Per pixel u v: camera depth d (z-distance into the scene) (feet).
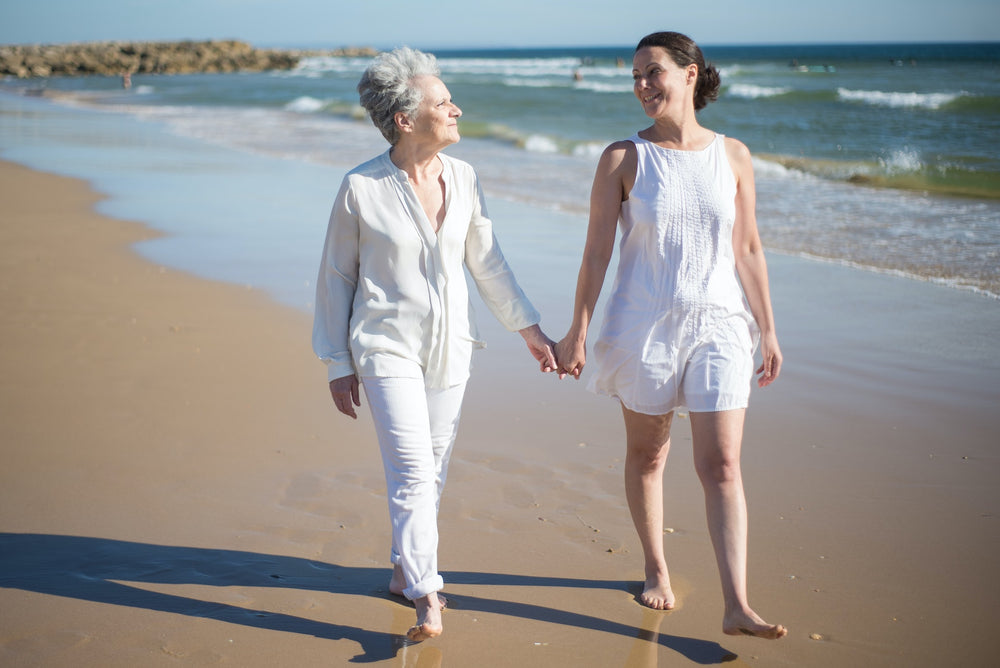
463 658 8.23
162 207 35.32
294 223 32.01
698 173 8.52
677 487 11.89
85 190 39.65
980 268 24.27
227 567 9.79
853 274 23.93
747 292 9.23
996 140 56.18
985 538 10.35
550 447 13.20
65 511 11.02
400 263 8.64
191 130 73.20
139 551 10.09
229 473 12.18
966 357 17.15
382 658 8.20
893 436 13.48
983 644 8.34
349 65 339.57
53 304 21.07
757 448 13.15
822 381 15.99
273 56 348.38
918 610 8.91
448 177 8.91
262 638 8.48
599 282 8.94
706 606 9.14
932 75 131.64
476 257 9.43
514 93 112.68
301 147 58.29
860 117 72.23
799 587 9.36
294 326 19.63
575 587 9.52
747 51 443.73
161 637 8.45
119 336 18.66
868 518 10.89
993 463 12.44
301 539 10.47
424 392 8.80
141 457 12.66
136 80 241.76
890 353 17.48
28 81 242.17
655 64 8.45
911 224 30.60
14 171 45.83
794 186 39.86
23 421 13.91
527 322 9.56
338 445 13.19
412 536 8.46
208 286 23.09
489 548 10.33
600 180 8.79
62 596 9.14
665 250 8.50
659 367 8.56
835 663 8.09
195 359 17.25
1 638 8.34
